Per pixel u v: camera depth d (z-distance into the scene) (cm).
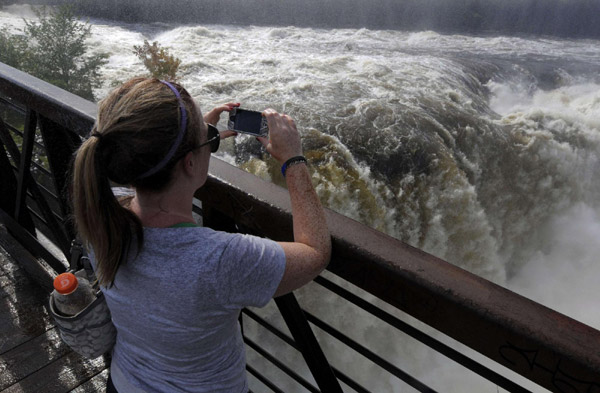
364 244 94
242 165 991
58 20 1919
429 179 1191
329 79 1741
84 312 99
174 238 79
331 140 1159
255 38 2853
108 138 73
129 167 73
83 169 75
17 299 241
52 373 206
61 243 227
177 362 86
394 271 90
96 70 1939
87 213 77
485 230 1252
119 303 84
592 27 4484
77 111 152
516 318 78
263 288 80
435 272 87
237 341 93
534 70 2602
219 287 78
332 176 1084
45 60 1884
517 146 1428
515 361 80
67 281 104
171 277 78
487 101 2194
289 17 4012
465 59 2608
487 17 4556
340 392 132
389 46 2927
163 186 78
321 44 2797
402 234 1141
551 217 1523
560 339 74
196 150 80
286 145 94
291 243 87
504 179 1405
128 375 92
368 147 1203
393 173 1170
